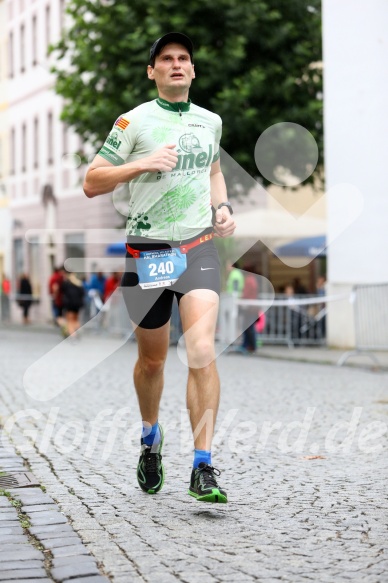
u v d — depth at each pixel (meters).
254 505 11.51
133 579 8.59
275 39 45.00
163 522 10.68
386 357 35.88
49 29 66.19
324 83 41.16
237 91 43.34
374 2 39.56
